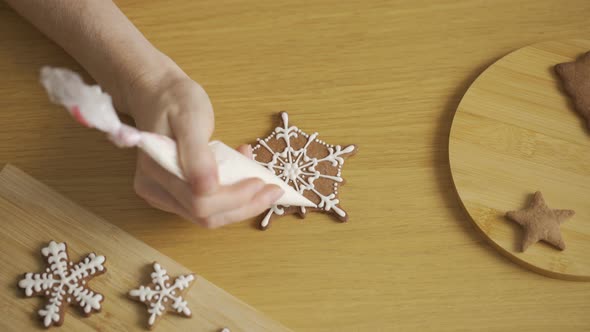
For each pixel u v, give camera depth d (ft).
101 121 1.78
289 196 2.38
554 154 2.54
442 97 2.67
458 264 2.43
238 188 2.21
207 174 2.13
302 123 2.64
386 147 2.60
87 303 2.35
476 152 2.54
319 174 2.54
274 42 2.77
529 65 2.68
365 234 2.47
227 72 2.72
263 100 2.68
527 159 2.53
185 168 2.13
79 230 2.45
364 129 2.62
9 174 2.50
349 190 2.54
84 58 2.60
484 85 2.64
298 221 2.50
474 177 2.50
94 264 2.39
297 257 2.45
